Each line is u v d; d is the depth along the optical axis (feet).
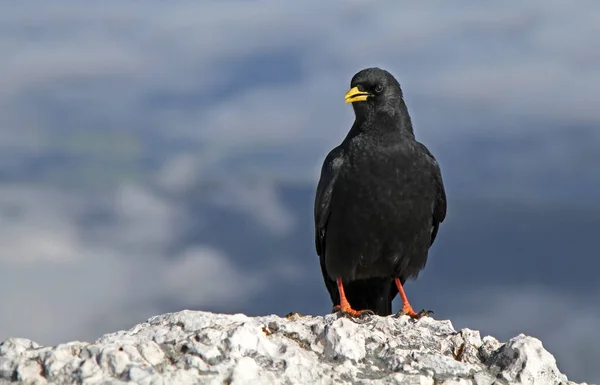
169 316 35.81
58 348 31.89
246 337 33.32
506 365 35.65
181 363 31.91
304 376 32.91
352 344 35.04
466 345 36.81
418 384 33.91
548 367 35.58
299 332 35.70
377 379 33.91
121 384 30.48
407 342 36.78
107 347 31.78
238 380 31.40
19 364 31.42
